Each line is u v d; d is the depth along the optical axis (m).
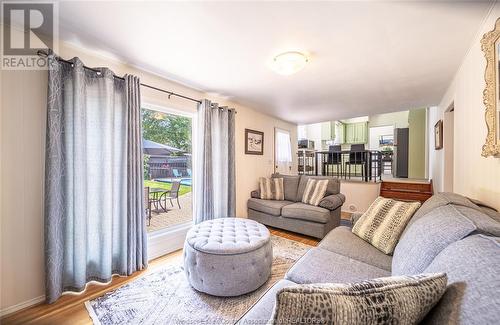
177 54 1.96
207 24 1.52
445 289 0.65
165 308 1.59
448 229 0.98
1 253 1.50
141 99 2.32
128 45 1.81
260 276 1.79
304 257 1.54
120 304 1.63
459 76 2.16
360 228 1.88
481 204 1.45
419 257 1.01
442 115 3.25
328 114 4.45
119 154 2.05
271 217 3.46
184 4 1.32
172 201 4.18
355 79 2.51
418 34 1.61
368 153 5.01
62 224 1.70
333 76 2.42
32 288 1.61
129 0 1.29
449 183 2.94
